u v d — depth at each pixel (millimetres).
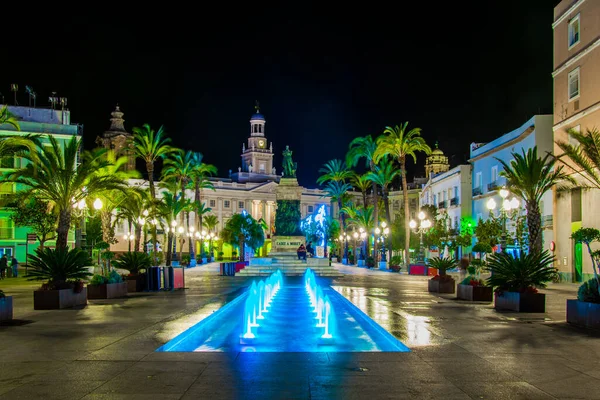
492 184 51594
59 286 18297
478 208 56250
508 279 17766
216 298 21734
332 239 93688
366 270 57031
